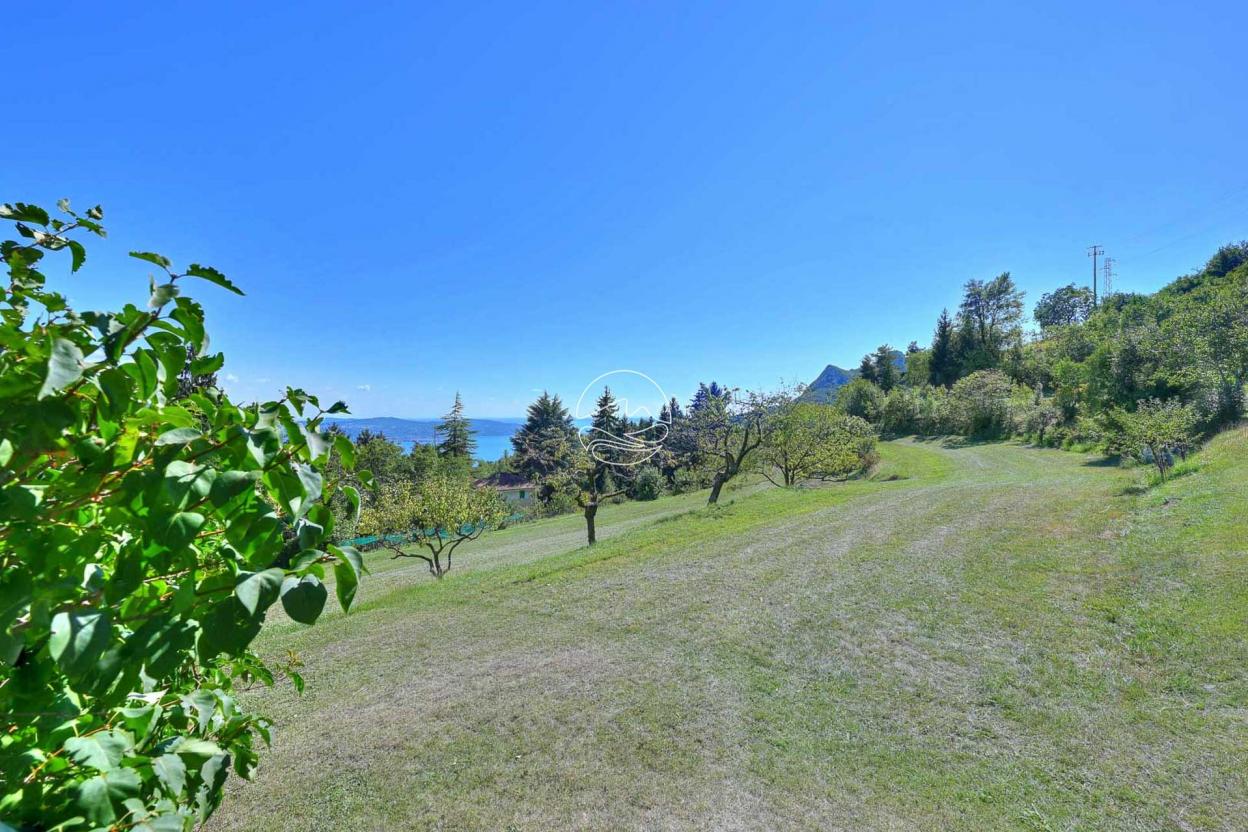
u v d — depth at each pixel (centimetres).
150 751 99
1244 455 1046
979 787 356
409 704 503
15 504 69
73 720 84
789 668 531
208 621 78
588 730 445
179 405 88
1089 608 583
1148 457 1254
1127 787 342
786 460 2033
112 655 75
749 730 434
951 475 1980
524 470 4031
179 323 85
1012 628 566
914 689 476
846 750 404
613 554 1014
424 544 1445
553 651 608
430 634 685
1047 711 427
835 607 670
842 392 4522
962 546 857
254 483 83
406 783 388
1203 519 752
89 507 88
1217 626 493
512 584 879
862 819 338
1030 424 2836
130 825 81
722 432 1659
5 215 82
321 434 91
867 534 1001
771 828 335
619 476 2695
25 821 76
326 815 357
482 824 347
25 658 79
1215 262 4584
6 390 67
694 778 383
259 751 432
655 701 485
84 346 78
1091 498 1066
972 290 4994
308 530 88
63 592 76
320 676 575
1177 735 381
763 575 823
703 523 1248
